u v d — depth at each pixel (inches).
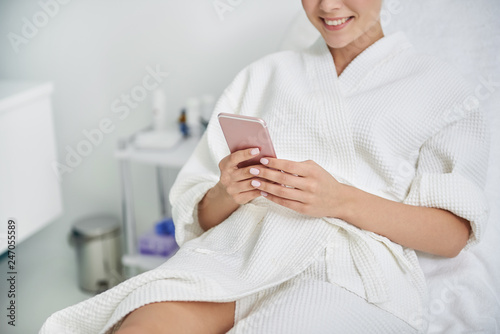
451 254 42.1
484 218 40.4
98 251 85.1
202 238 45.2
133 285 36.5
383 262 39.1
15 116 79.1
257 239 41.0
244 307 38.4
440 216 40.6
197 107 78.3
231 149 39.4
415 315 38.5
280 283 38.3
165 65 83.0
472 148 42.1
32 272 92.1
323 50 46.3
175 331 34.8
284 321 34.6
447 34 54.1
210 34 78.7
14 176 80.5
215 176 46.0
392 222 39.6
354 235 39.7
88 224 87.2
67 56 87.3
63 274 91.8
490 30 52.6
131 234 80.4
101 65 86.1
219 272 39.1
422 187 40.8
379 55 44.2
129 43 83.7
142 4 80.9
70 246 97.5
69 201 95.4
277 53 49.2
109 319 36.8
